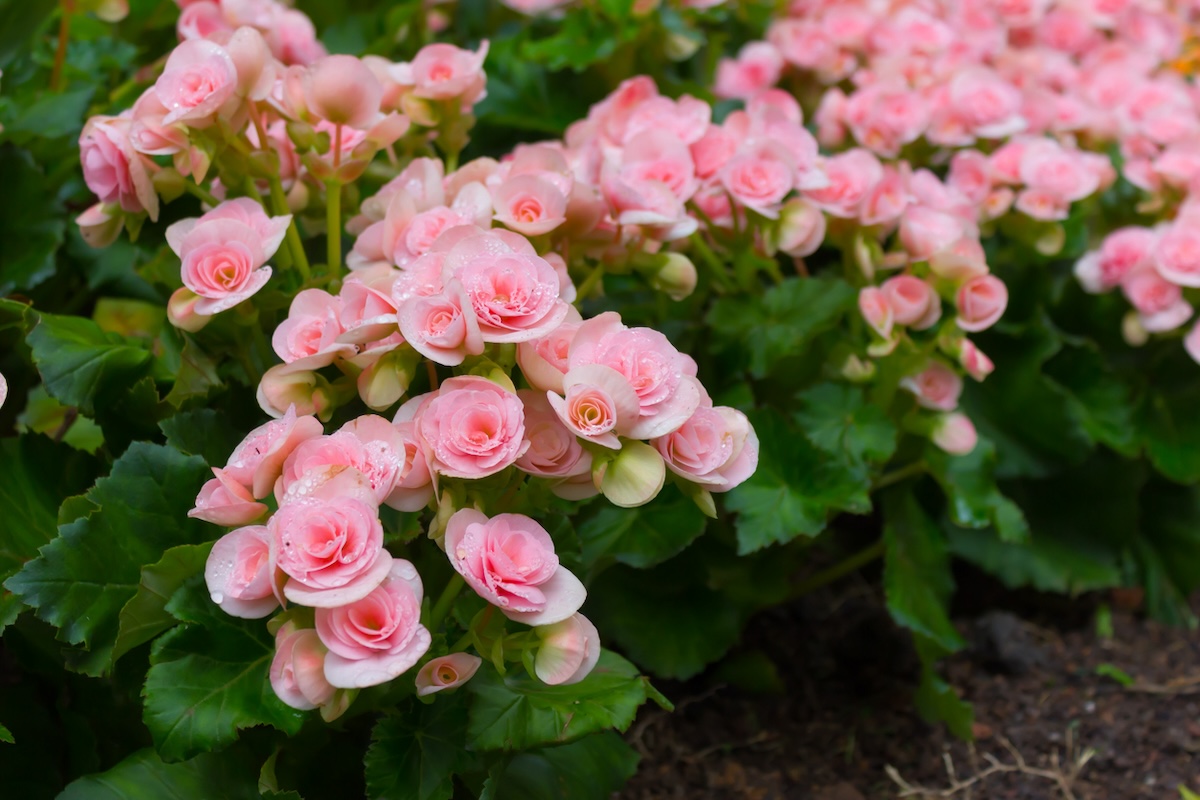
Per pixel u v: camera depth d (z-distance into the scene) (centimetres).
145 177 134
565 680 122
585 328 124
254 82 133
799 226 146
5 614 129
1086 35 214
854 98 169
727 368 153
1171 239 159
